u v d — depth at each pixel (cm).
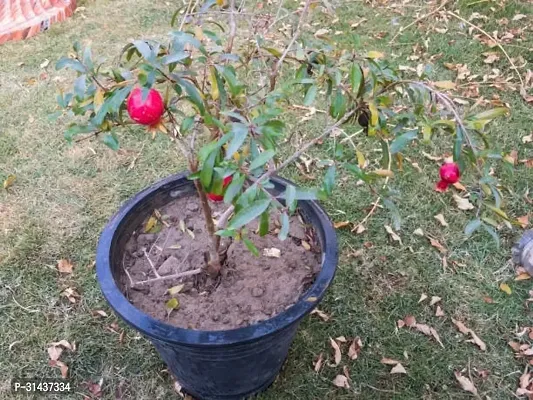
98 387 204
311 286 170
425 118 128
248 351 161
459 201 261
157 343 165
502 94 323
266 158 112
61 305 228
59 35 379
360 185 271
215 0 151
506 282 233
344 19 383
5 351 213
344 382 202
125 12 401
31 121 311
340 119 138
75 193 272
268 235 194
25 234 253
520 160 284
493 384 202
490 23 375
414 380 204
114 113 138
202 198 164
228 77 126
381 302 227
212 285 183
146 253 189
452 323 220
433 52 356
